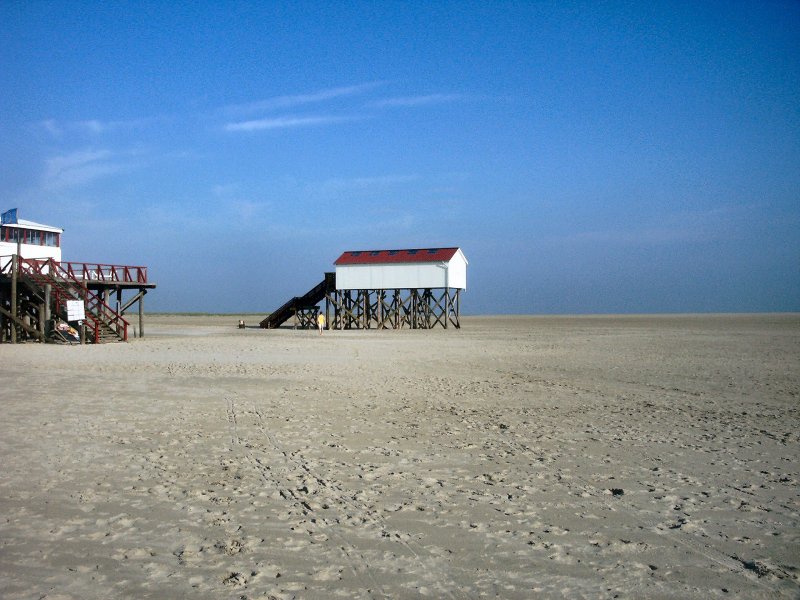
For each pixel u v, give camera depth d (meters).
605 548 6.21
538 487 8.26
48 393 16.03
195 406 14.38
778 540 6.44
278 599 5.13
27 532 6.54
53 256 42.62
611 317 113.75
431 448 10.45
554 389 17.62
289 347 32.88
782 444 10.89
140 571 5.63
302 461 9.53
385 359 26.38
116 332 37.59
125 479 8.48
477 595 5.22
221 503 7.52
